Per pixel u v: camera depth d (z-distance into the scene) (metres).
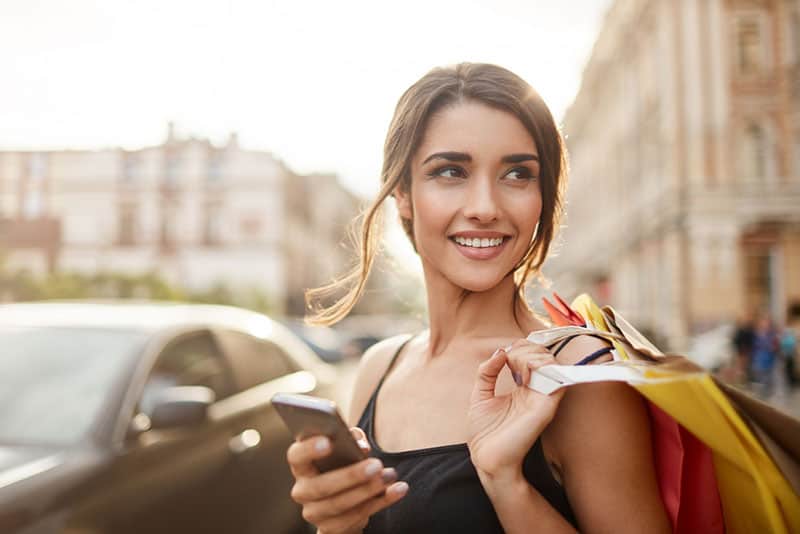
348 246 1.53
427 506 1.05
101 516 2.21
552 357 0.95
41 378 2.71
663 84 19.14
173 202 32.97
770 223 17.89
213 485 2.87
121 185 29.59
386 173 1.27
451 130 1.14
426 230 1.18
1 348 2.89
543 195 1.20
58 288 18.58
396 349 1.44
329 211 46.41
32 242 17.94
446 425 1.14
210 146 34.88
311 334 14.43
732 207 17.91
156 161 32.31
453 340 1.24
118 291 23.62
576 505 0.98
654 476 0.98
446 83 1.17
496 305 1.24
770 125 17.98
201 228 34.31
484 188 1.13
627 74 23.14
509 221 1.14
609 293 26.95
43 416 2.52
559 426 0.99
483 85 1.15
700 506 0.99
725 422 0.87
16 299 17.41
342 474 0.88
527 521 0.93
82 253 25.39
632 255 23.11
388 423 1.24
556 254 1.33
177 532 2.56
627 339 0.97
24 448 2.35
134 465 2.46
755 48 18.22
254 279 34.72
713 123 18.12
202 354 3.32
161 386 2.89
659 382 0.85
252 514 3.15
